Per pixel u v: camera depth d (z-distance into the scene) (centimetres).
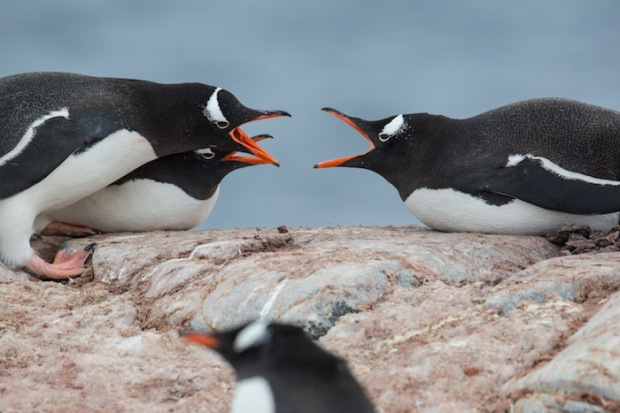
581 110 1306
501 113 1333
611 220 1288
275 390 596
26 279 1284
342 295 1002
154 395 911
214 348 644
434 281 1061
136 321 1108
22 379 952
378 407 840
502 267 1159
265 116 1402
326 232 1327
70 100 1317
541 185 1250
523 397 815
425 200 1334
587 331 884
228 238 1295
